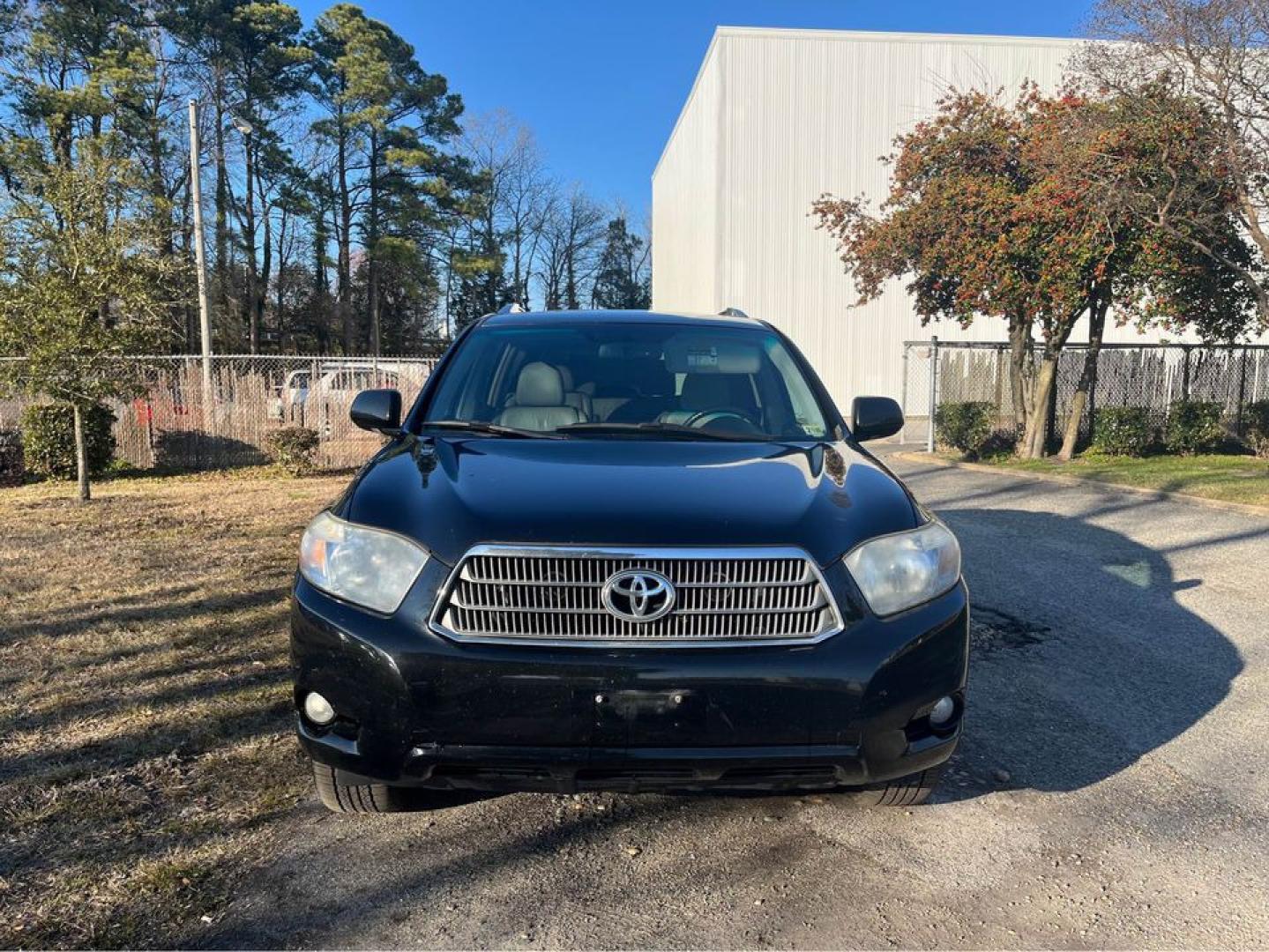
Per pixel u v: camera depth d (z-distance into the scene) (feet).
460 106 155.33
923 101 86.94
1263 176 36.60
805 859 9.33
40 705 13.20
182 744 11.89
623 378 12.65
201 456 46.24
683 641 8.13
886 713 8.34
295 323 161.99
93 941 7.82
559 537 8.21
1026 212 39.01
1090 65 40.52
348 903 8.47
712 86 88.38
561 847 9.51
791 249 86.99
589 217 238.89
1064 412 53.26
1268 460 44.65
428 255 158.71
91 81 114.42
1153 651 16.15
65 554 23.71
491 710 8.02
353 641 8.28
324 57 146.51
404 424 12.10
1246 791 10.88
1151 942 7.98
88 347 33.12
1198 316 43.96
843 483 9.81
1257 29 33.81
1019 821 10.15
